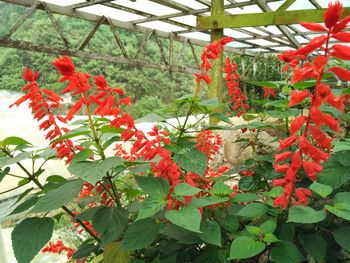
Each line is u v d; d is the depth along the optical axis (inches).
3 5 756.6
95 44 767.7
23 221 52.6
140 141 51.6
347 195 47.0
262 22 206.5
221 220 54.7
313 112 40.7
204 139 85.1
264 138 123.1
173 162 52.7
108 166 45.1
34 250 48.6
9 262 122.7
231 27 212.7
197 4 310.0
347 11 166.6
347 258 62.4
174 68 408.5
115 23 332.2
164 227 52.3
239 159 132.3
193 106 62.7
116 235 51.9
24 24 748.0
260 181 76.5
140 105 754.8
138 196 86.7
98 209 55.7
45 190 58.6
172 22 358.0
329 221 56.7
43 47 254.8
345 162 54.8
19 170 187.9
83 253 65.9
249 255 41.5
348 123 78.7
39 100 56.7
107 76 751.1
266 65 473.4
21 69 682.8
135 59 351.3
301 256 45.0
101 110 53.2
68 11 282.0
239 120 166.2
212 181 72.1
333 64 75.1
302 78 39.9
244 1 307.9
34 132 228.8
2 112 260.1
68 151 58.8
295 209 43.2
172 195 47.1
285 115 67.2
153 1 282.7
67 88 50.2
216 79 202.8
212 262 50.4
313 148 42.6
